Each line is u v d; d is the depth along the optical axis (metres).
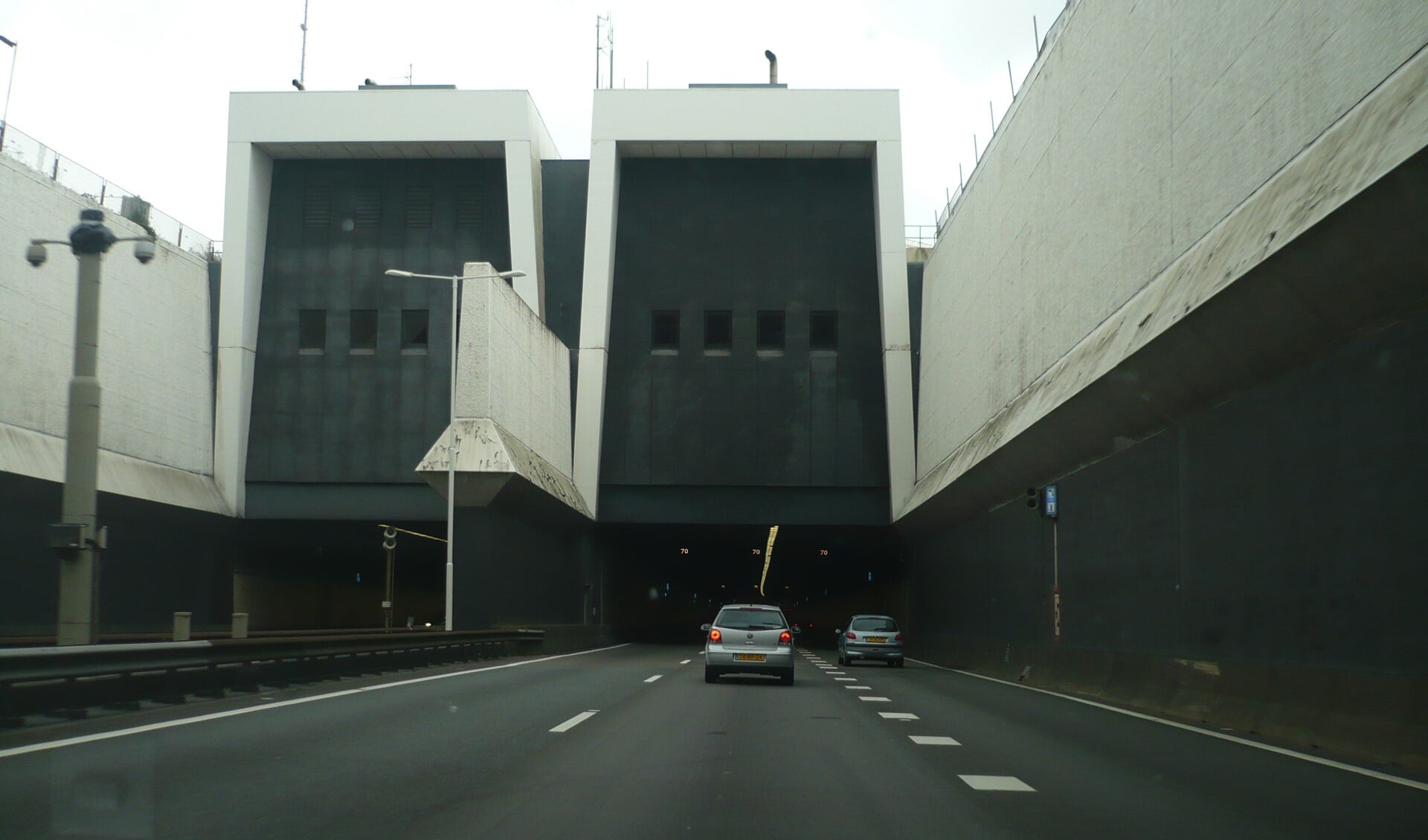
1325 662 12.63
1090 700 18.94
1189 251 17.92
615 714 14.08
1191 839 6.71
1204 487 16.42
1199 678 15.53
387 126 47.50
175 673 14.78
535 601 41.19
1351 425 12.20
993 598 31.20
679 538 57.62
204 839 6.23
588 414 47.62
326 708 14.28
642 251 49.50
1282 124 14.86
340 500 47.66
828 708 15.78
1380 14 12.38
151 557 42.09
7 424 33.59
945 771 9.51
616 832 6.68
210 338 47.75
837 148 48.72
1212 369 15.45
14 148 35.84
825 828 6.91
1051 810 7.65
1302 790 8.66
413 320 48.69
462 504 36.12
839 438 48.28
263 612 60.34
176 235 45.91
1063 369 24.47
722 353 48.91
